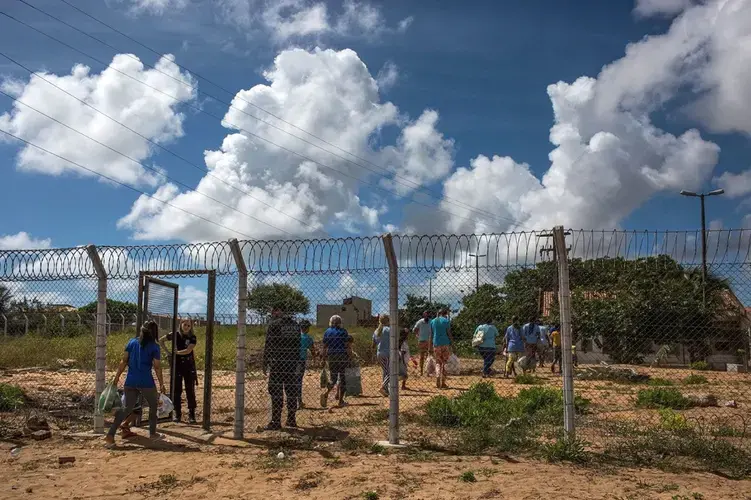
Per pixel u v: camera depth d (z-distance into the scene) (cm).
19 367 2106
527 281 876
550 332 1780
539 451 820
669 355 897
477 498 621
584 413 1153
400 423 1061
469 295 890
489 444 867
